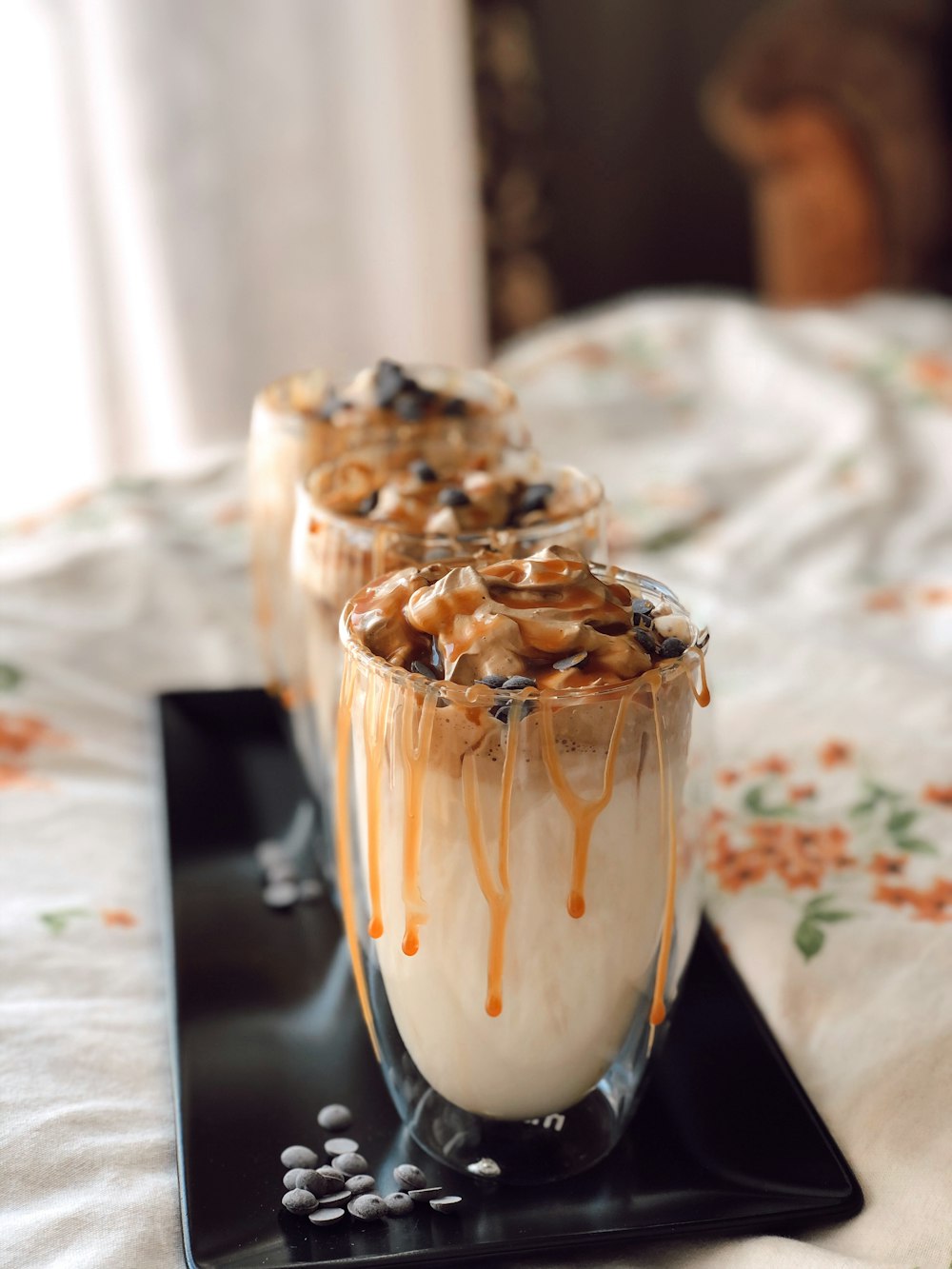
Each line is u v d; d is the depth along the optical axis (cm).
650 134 158
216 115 122
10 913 39
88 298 123
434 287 138
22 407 126
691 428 80
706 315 92
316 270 131
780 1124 30
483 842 26
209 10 119
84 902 40
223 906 40
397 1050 30
